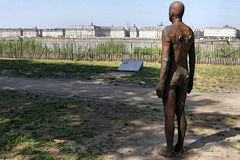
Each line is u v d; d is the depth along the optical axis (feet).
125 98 34.78
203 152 17.07
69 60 94.58
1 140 18.56
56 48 104.42
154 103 32.19
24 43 105.81
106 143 18.71
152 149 17.72
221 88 42.57
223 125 23.56
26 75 54.49
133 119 25.03
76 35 640.58
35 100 32.48
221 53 88.48
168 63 15.17
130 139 19.66
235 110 29.17
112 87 42.70
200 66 76.59
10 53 102.94
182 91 16.03
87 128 21.91
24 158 15.93
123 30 632.79
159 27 621.31
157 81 49.03
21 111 26.89
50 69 64.85
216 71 64.28
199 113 27.81
